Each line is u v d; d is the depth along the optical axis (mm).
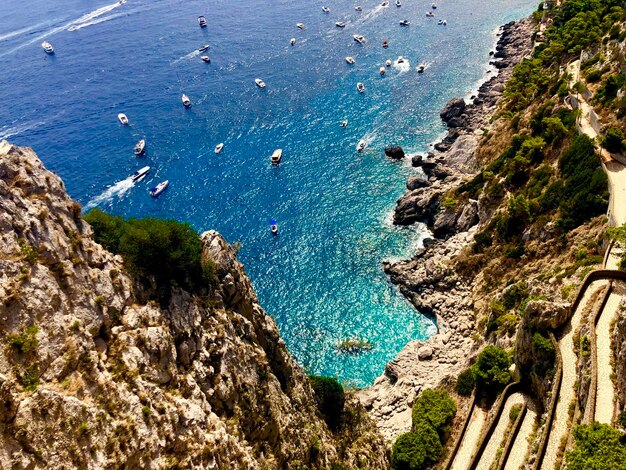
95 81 181250
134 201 123562
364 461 54812
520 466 46844
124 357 29422
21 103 169000
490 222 91438
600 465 36094
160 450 28547
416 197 111500
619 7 118250
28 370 23203
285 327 93500
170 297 35781
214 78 177500
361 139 139875
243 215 118188
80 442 23938
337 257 105562
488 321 76562
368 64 178500
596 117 83250
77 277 28609
